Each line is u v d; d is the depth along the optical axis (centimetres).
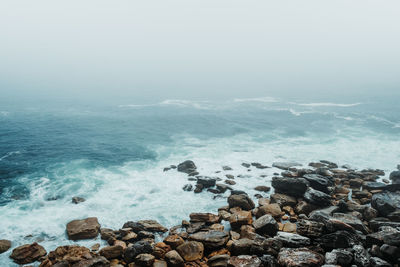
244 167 2419
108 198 1839
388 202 1623
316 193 1725
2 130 3550
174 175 2230
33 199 1797
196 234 1357
